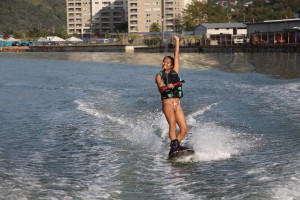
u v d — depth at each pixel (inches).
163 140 482.9
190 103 738.8
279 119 582.9
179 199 289.3
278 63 2047.2
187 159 398.9
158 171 362.0
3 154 419.2
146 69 1831.9
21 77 1368.1
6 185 315.9
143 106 710.5
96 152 428.8
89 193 301.7
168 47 5280.5
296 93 857.5
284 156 395.2
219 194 296.0
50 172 356.5
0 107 726.5
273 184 306.8
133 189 312.5
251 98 794.2
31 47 6761.8
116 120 596.7
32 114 654.5
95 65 2199.8
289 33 3934.5
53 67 2004.2
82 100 793.6
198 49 4680.1
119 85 1077.8
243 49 4033.0
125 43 7377.0
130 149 442.3
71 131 530.3
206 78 1267.2
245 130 519.8
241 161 388.2
